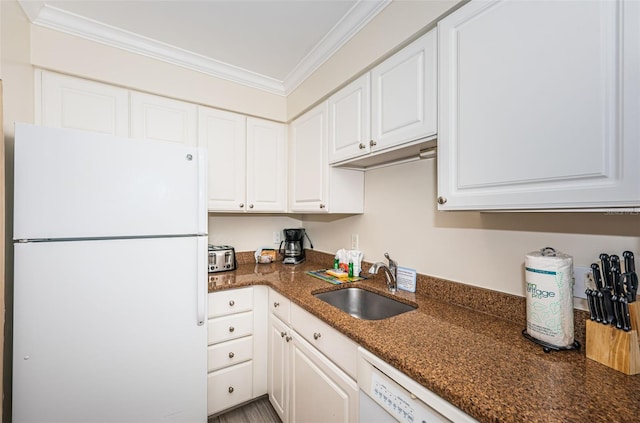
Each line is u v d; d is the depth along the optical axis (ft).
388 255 5.11
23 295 3.43
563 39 2.32
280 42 5.49
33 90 4.67
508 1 2.69
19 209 3.41
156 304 4.18
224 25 4.99
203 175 4.52
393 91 4.16
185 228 4.39
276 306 5.45
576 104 2.24
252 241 8.05
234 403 5.65
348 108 5.13
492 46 2.83
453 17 3.22
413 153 4.70
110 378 3.89
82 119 5.06
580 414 1.86
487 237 3.88
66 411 3.65
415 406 2.49
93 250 3.79
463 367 2.46
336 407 3.57
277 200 7.29
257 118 7.03
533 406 1.94
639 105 1.95
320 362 3.93
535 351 2.74
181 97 5.94
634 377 2.28
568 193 2.31
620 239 2.72
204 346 4.54
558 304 2.73
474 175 3.00
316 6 4.52
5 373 3.74
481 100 2.92
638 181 1.95
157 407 4.19
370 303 5.19
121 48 5.33
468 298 4.02
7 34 3.88
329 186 5.72
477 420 2.02
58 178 3.59
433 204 4.63
